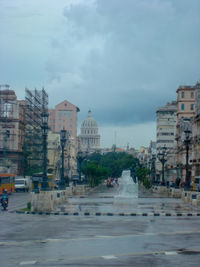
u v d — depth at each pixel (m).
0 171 93.31
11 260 14.89
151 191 93.19
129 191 66.38
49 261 14.70
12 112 115.62
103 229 23.94
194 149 91.00
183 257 15.46
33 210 35.97
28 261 14.70
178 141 117.19
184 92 116.31
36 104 115.44
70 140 199.50
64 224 26.52
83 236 20.97
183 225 26.30
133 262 14.54
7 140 113.25
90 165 111.31
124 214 33.62
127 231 23.03
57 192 45.53
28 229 23.83
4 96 116.06
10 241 19.28
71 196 66.75
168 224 26.89
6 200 39.34
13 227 24.80
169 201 54.47
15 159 112.31
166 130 161.88
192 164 91.38
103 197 64.62
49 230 23.39
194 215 34.12
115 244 18.45
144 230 23.52
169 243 18.75
